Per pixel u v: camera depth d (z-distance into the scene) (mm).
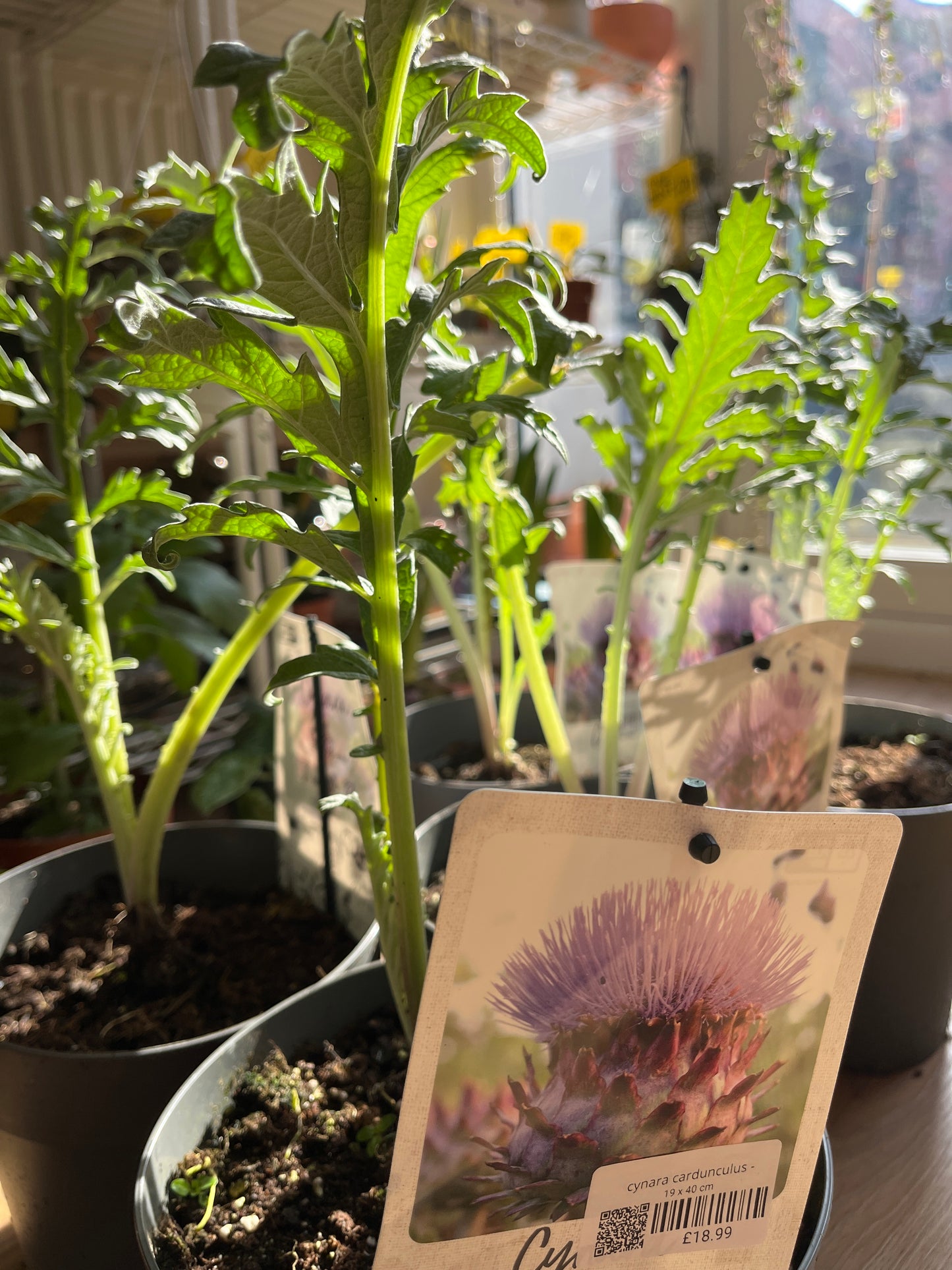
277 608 570
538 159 352
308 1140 434
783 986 353
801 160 795
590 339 555
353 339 332
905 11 1319
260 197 287
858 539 1529
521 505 632
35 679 1100
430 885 678
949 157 1344
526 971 319
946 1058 664
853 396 844
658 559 688
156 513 941
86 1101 461
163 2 1033
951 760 831
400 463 379
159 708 1115
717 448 642
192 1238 386
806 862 343
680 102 1422
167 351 335
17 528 600
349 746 580
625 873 322
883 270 1409
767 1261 370
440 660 1334
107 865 708
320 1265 375
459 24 1116
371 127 305
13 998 584
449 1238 334
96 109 1302
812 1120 367
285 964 609
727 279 559
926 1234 492
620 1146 346
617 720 686
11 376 615
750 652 562
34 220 607
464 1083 322
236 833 710
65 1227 492
